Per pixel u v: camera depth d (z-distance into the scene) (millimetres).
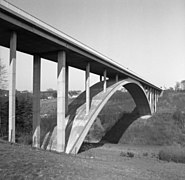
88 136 48344
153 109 60156
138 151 33969
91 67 34750
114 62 34781
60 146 23625
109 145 39625
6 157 10117
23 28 18188
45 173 8945
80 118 28531
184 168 23094
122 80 39750
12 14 16688
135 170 18625
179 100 70312
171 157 27891
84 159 19125
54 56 27594
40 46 23422
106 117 58375
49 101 85250
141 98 53219
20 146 14812
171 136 43781
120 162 23844
